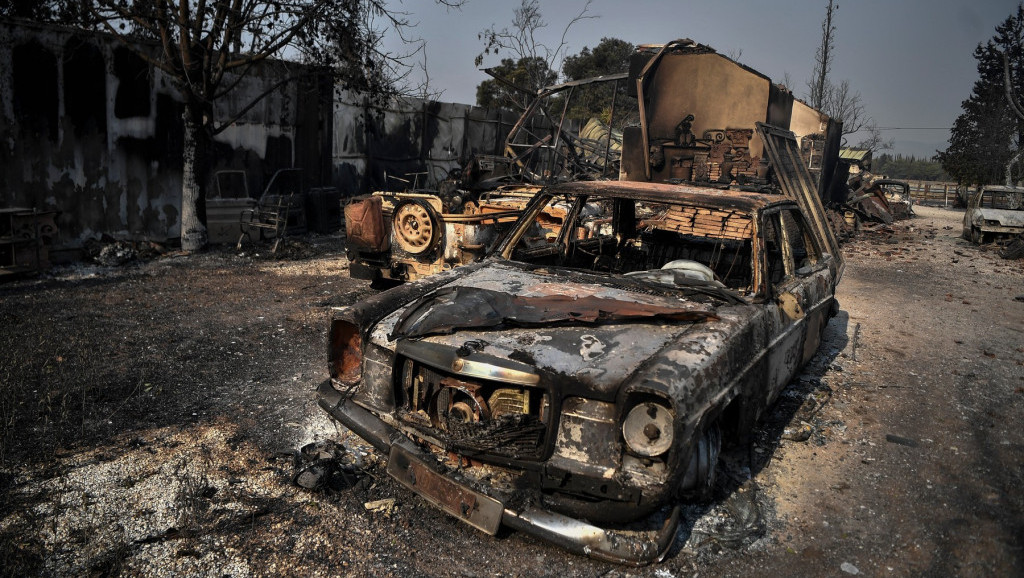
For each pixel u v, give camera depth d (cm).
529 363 272
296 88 1162
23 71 821
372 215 713
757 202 399
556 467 262
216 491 322
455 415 287
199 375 482
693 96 1382
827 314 539
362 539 290
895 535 309
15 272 766
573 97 3456
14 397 414
